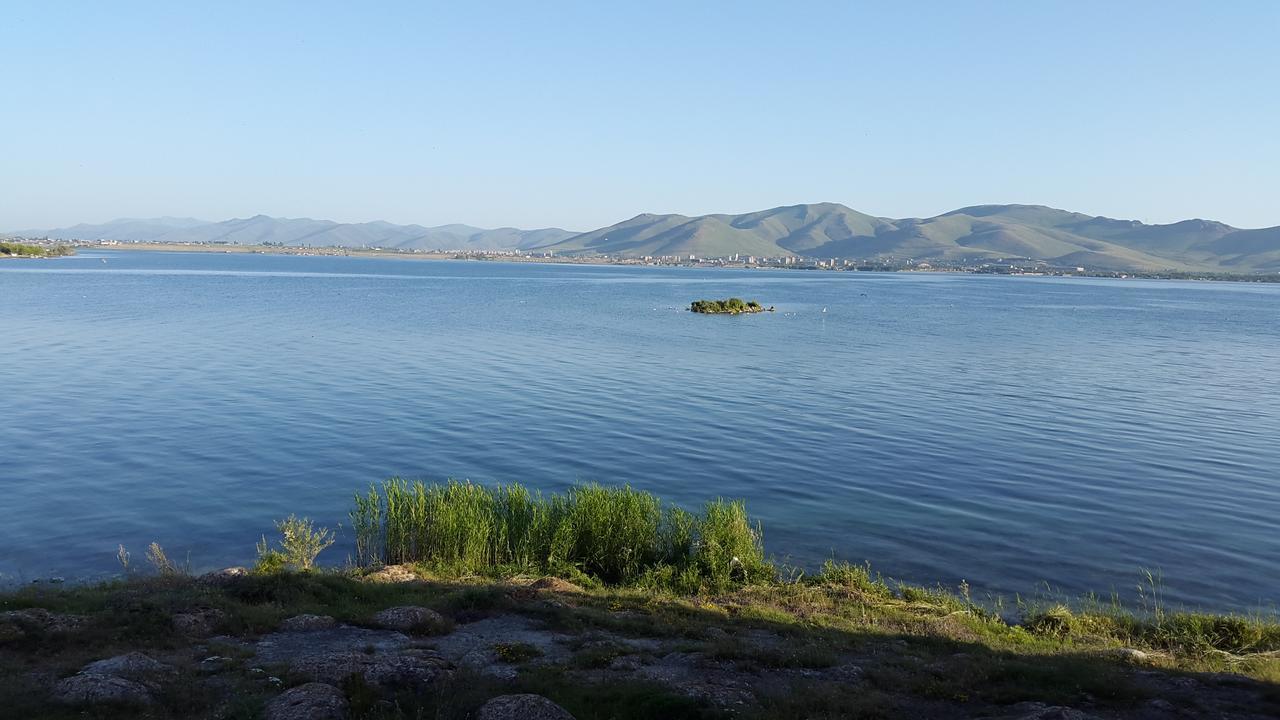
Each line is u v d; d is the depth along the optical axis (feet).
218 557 84.79
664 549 83.35
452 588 70.44
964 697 47.44
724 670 51.19
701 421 152.05
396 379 193.16
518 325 331.77
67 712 40.40
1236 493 110.63
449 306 430.20
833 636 60.18
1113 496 108.37
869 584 76.02
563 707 43.78
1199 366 243.40
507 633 58.03
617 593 70.54
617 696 45.44
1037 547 89.04
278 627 57.21
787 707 44.39
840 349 270.87
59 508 98.48
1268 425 156.56
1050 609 69.10
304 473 115.14
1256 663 56.03
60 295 436.76
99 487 107.04
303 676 46.75
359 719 41.57
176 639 53.21
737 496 107.24
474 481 112.57
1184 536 93.30
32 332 268.21
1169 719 45.01
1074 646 61.05
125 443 129.39
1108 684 49.29
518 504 86.02
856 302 563.07
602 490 89.35
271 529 93.35
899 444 136.36
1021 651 58.13
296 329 298.15
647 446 132.98
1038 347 287.89
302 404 161.79
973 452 131.54
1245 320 454.40
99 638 52.08
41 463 117.50
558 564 79.10
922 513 100.53
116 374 192.54
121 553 83.61
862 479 115.24
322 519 96.68
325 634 56.18
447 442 133.90
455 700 44.24
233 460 120.98
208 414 151.43
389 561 82.43
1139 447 136.77
